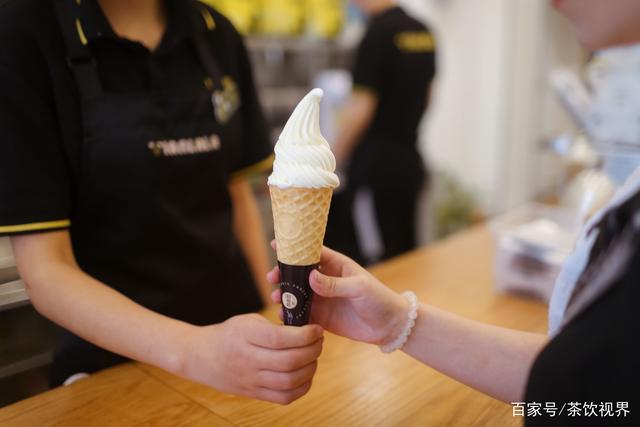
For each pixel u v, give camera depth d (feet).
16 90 2.67
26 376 4.74
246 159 4.16
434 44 8.54
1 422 2.49
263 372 2.18
